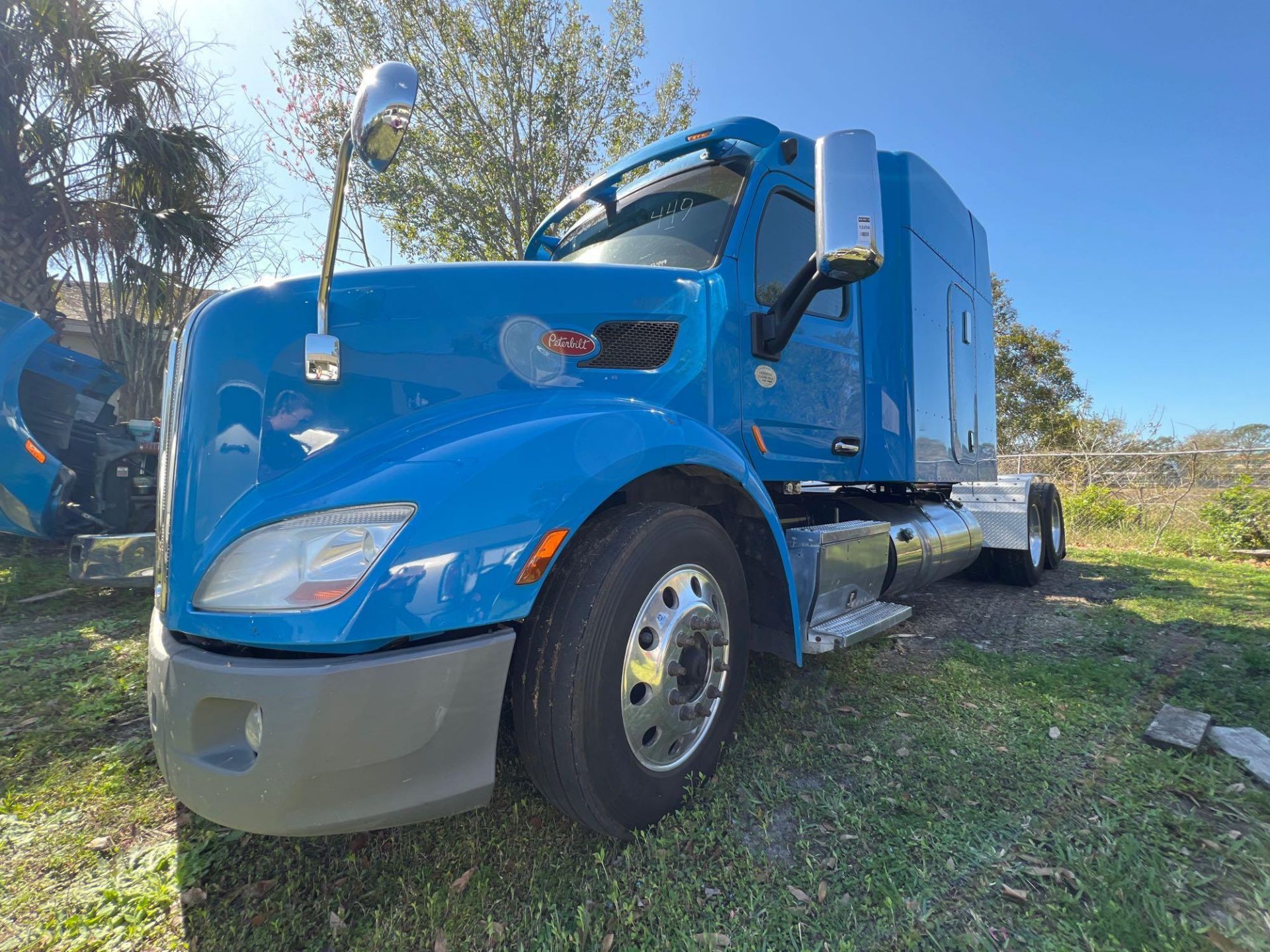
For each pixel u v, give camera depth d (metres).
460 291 2.33
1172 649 4.20
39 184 8.55
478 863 2.06
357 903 1.92
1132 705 3.22
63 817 2.38
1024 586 6.40
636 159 3.55
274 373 1.96
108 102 8.99
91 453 6.31
